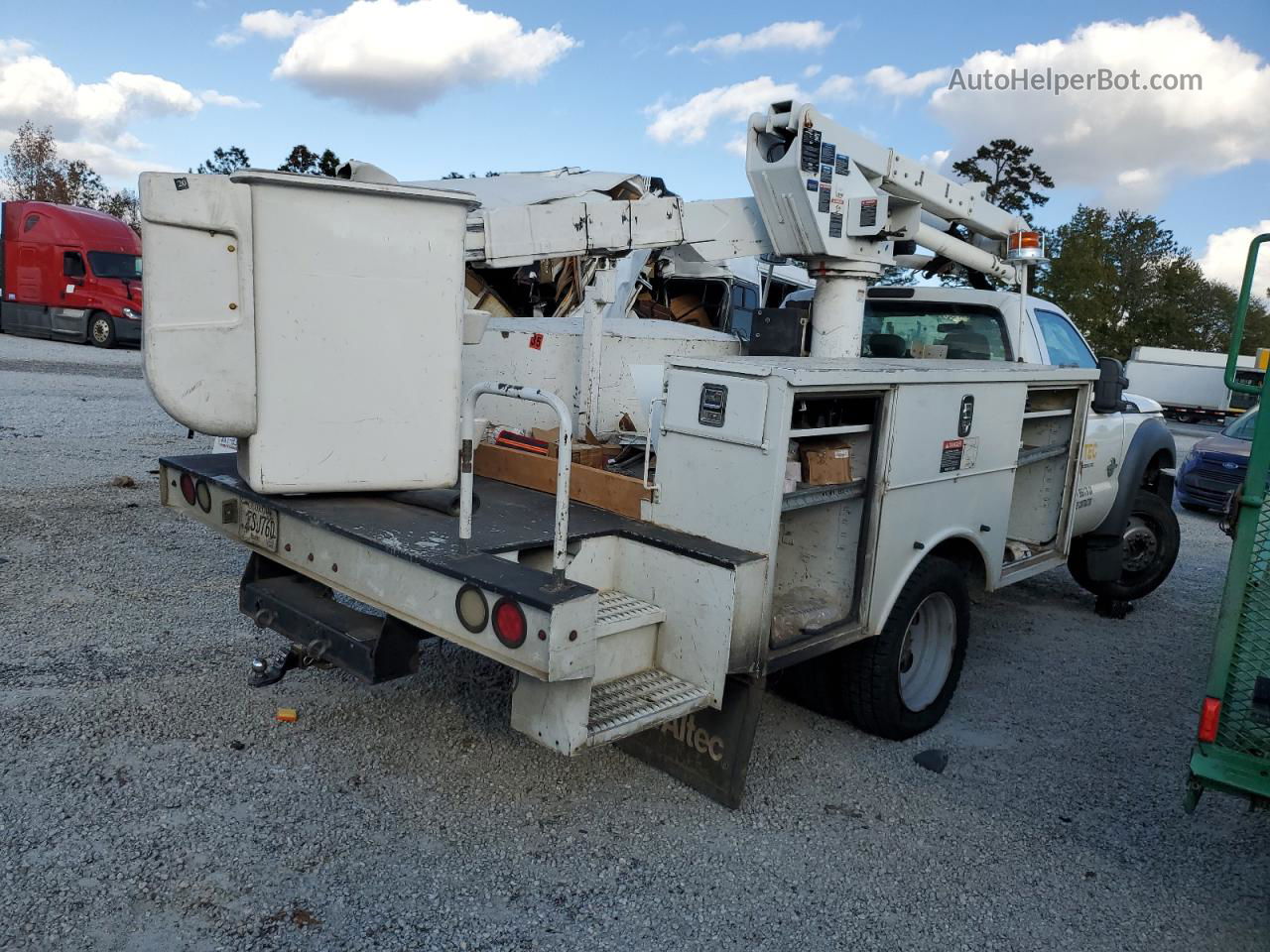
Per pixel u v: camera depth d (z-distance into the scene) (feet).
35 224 65.31
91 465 27.43
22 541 19.75
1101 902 10.25
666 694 10.45
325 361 10.97
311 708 13.33
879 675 13.29
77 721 12.23
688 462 11.42
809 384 10.59
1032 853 11.16
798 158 15.57
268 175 10.26
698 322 29.81
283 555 11.84
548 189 24.31
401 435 11.57
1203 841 11.68
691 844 10.77
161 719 12.57
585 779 12.01
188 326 10.21
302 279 10.69
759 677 11.04
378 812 10.87
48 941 8.28
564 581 9.21
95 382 45.62
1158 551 22.48
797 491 11.32
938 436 13.26
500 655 9.09
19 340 63.57
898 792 12.42
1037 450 17.06
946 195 19.20
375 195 10.93
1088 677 17.60
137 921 8.65
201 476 12.76
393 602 10.28
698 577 10.66
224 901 9.04
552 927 9.12
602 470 13.26
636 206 16.33
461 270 11.66
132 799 10.60
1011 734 14.71
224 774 11.37
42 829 9.86
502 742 12.79
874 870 10.55
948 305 19.51
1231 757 9.59
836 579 12.75
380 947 8.61
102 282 63.00
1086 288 124.06
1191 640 20.53
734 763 11.41
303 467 11.07
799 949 9.09
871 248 17.10
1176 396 114.83
